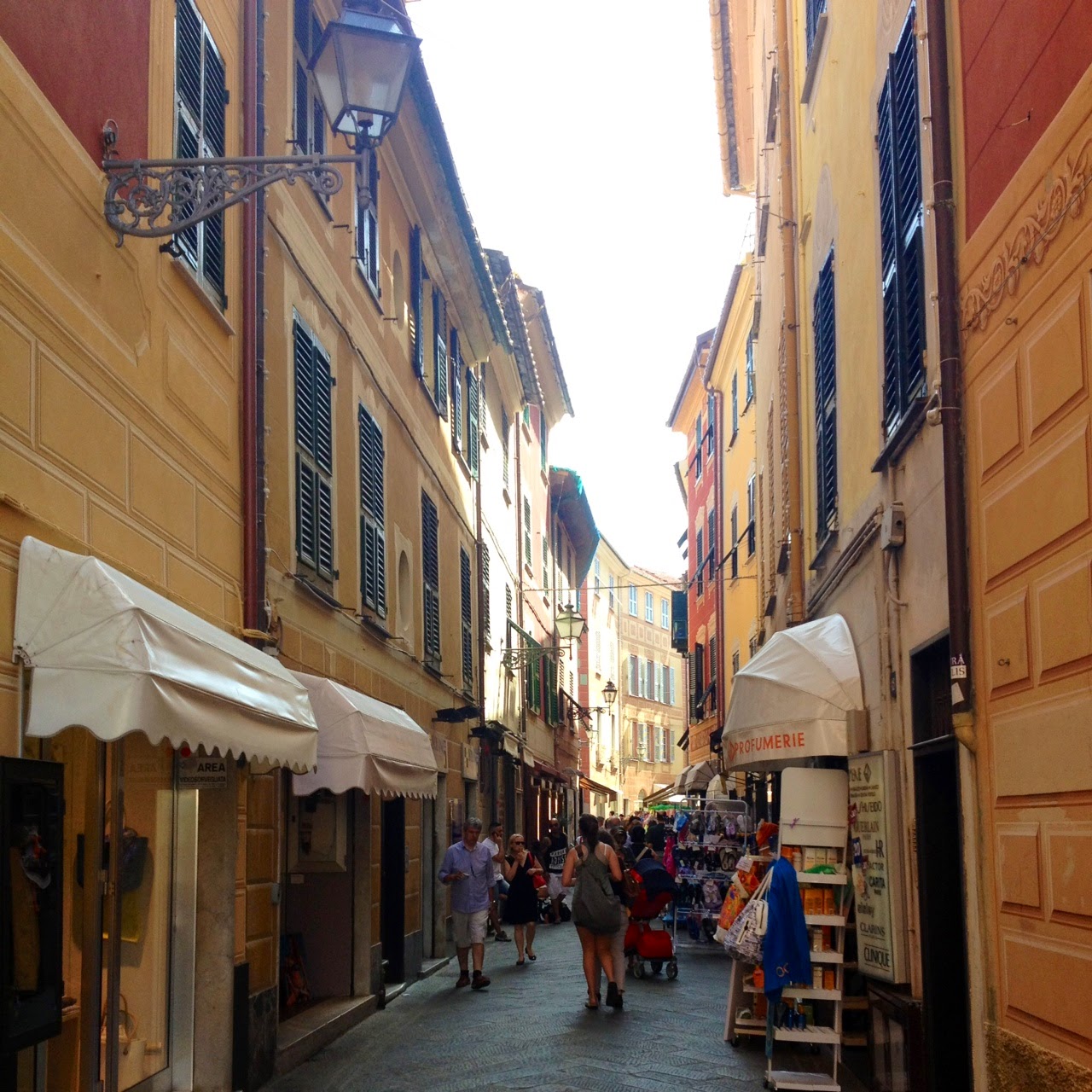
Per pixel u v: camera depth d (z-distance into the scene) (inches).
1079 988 214.7
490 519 995.3
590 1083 369.7
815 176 516.4
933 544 307.3
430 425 728.3
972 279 271.0
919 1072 317.4
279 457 422.6
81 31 266.2
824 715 398.3
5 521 226.2
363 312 557.6
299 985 490.9
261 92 404.2
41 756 248.2
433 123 630.5
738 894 431.8
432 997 563.8
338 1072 390.0
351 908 514.3
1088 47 209.2
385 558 588.4
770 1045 365.7
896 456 349.1
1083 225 212.2
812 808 382.9
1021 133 240.8
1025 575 240.4
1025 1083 237.1
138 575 293.4
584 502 1600.6
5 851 205.2
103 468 275.3
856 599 417.1
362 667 537.0
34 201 242.1
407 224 678.5
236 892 353.7
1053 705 226.4
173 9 325.4
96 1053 282.4
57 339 251.4
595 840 516.4
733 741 439.5
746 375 1082.7
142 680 224.8
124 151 287.9
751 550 1039.6
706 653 1387.8
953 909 319.3
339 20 286.5
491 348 916.0
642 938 615.8
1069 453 218.5
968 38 273.1
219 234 365.4
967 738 269.3
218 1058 344.8
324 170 275.9
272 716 293.1
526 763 1155.9
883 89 360.5
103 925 292.8
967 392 274.8
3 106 229.8
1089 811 211.8
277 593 413.4
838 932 372.8
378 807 545.6
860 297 406.0
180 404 329.4
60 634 226.8
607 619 2407.7
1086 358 211.2
